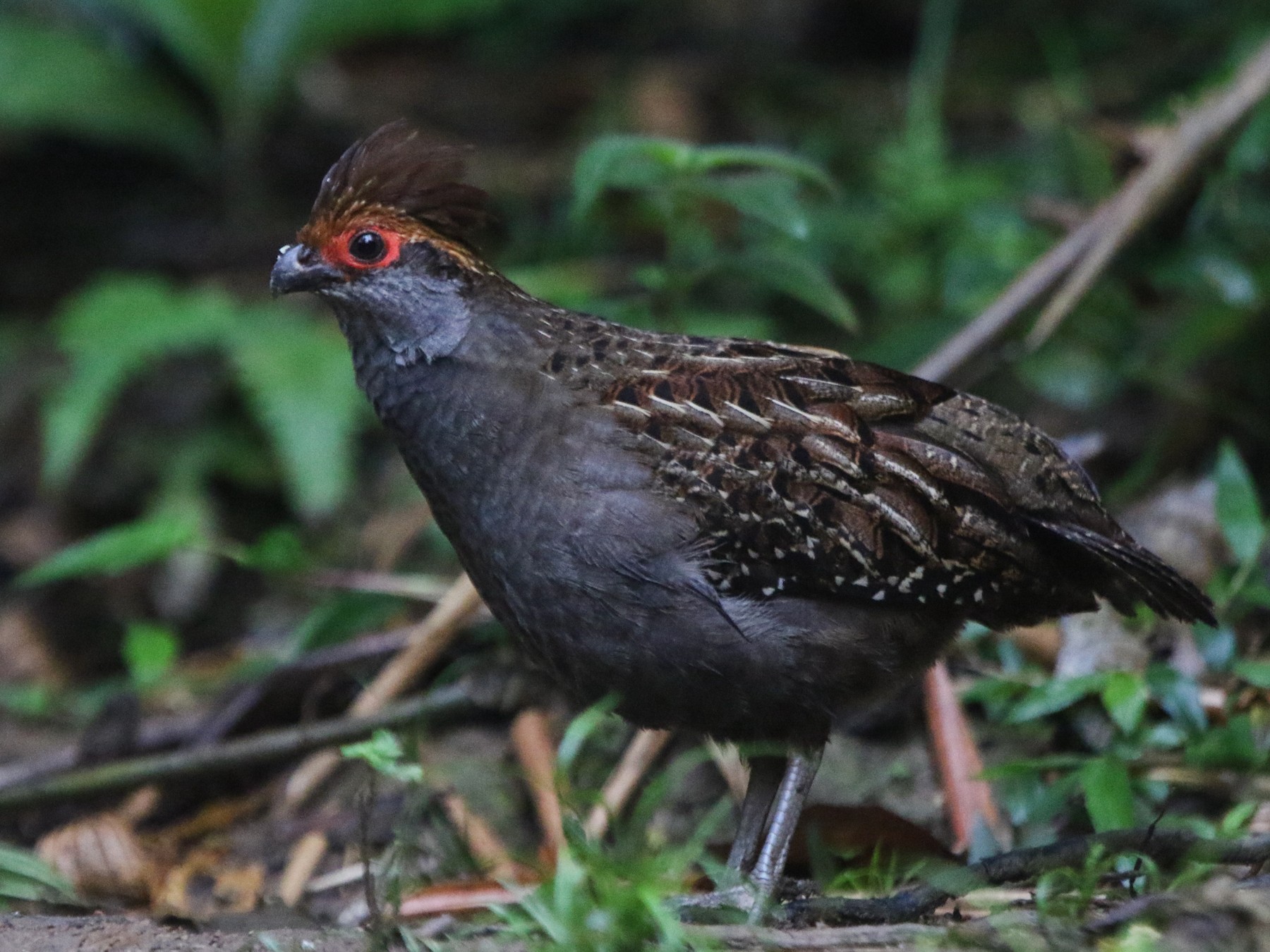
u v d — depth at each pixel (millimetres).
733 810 9148
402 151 7863
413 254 7742
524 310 7816
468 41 20312
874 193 15180
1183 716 8633
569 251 15414
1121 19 18375
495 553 7617
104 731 10172
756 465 7406
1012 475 7727
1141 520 10523
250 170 17016
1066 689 8703
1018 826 8672
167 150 17734
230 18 16078
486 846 8922
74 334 13805
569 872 6254
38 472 15047
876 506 7434
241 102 16672
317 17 16438
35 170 18266
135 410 15234
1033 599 7875
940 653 7953
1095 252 10859
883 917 7180
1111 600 8219
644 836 7539
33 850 9609
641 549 7344
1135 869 7145
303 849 9219
